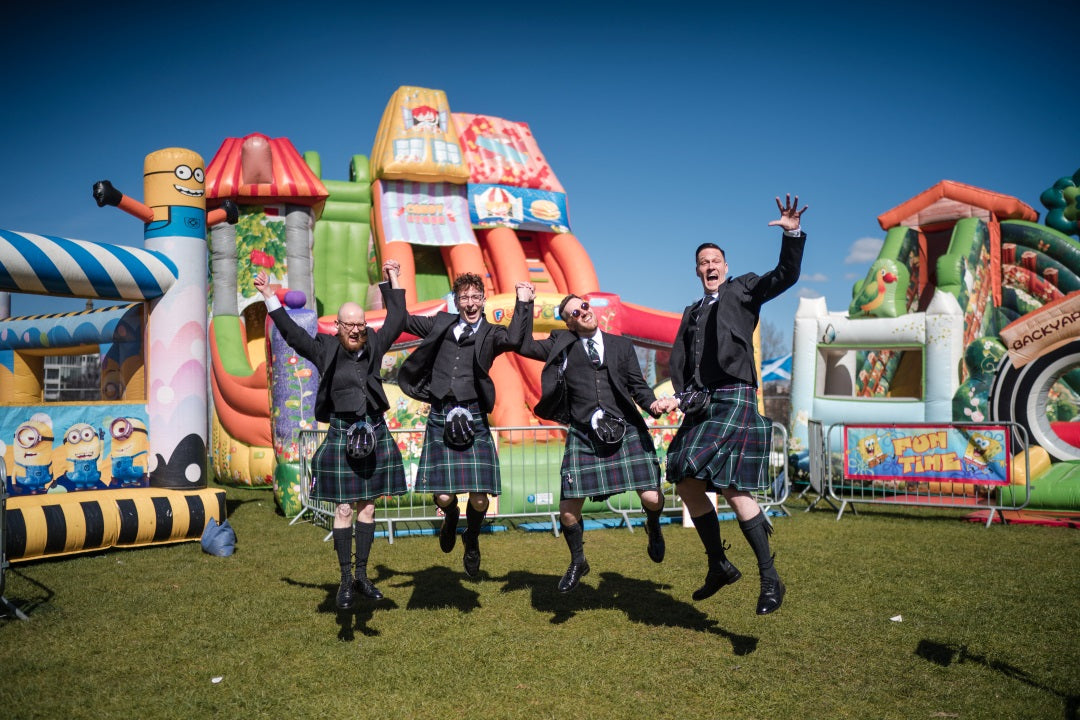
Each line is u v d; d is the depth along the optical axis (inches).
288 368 354.3
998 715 122.6
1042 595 195.8
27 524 237.6
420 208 577.0
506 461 322.0
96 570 231.3
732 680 138.4
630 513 330.3
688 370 161.3
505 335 173.2
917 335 410.0
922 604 187.2
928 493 342.0
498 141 623.8
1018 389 373.1
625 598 194.5
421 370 172.2
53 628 171.8
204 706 128.5
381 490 167.0
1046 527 307.6
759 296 152.9
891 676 140.0
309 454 328.5
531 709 126.6
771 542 271.4
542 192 609.9
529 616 179.8
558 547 266.2
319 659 151.1
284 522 323.0
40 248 254.1
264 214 529.7
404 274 537.6
